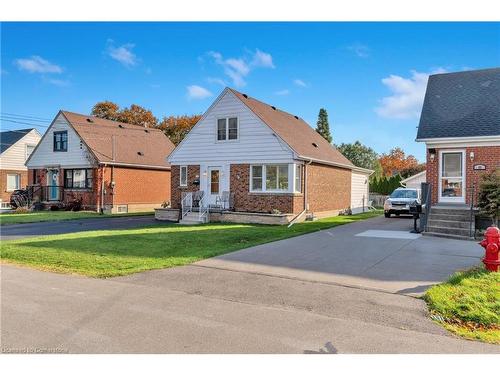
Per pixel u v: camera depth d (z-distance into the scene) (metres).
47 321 5.59
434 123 17.23
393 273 8.42
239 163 21.48
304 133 26.00
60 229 17.97
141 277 8.37
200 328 5.33
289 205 20.03
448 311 5.98
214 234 14.88
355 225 18.27
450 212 15.16
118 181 29.22
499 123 16.00
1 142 37.97
